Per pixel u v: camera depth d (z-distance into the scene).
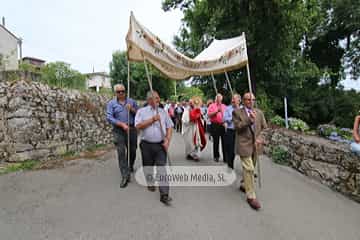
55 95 6.59
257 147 3.93
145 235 2.66
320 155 4.61
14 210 3.17
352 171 3.84
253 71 12.73
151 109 3.67
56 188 4.00
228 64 4.34
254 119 3.57
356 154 3.75
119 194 3.79
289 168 5.61
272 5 10.22
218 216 3.15
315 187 4.34
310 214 3.28
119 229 2.77
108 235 2.64
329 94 17.98
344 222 3.07
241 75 13.43
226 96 14.41
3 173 4.64
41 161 5.69
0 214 3.05
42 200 3.51
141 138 3.74
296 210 3.39
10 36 21.98
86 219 2.98
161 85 28.27
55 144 6.32
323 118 18.05
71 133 7.04
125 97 4.46
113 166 5.53
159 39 3.82
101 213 3.15
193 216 3.13
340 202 3.70
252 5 10.66
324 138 5.72
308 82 17.41
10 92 5.42
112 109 4.16
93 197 3.66
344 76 20.25
